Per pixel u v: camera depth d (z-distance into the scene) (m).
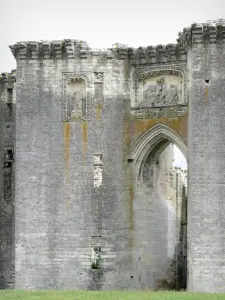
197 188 67.38
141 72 72.12
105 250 71.12
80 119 71.88
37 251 71.44
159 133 71.44
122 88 72.12
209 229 66.88
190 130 68.56
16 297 61.00
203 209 67.06
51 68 72.38
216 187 67.06
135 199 72.19
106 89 72.06
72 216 71.31
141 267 72.56
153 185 74.19
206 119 67.50
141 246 72.56
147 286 72.94
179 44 70.62
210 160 67.25
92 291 66.25
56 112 72.06
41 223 71.56
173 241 79.06
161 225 75.12
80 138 71.75
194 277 66.94
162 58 71.44
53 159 71.81
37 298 60.25
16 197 72.19
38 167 71.88
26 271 71.50
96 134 71.75
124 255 71.50
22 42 72.38
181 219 80.94
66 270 71.12
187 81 70.19
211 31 67.19
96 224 71.19
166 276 75.88
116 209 71.56
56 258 71.25
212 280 66.56
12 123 81.06
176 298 59.50
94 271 70.88
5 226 80.56
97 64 72.19
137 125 72.00
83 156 71.62
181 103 70.50
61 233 71.31
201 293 63.22
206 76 67.62
